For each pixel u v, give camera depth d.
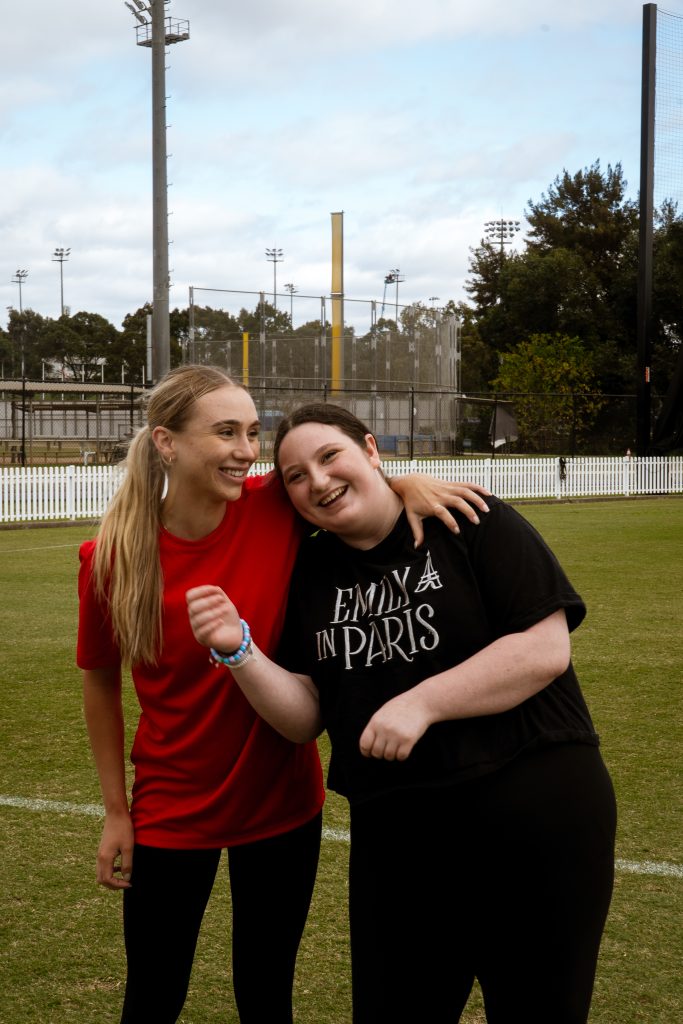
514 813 1.83
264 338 38.81
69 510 19.25
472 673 1.84
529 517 19.38
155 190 22.48
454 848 1.90
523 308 62.81
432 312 42.12
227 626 1.93
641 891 3.62
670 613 9.05
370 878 1.96
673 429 27.08
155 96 22.44
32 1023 2.84
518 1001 1.87
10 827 4.26
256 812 2.18
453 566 1.95
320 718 2.07
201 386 2.09
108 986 3.04
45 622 8.80
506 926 1.86
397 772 1.92
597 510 21.28
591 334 60.19
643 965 3.12
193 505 2.12
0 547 14.68
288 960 2.31
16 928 3.39
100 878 2.22
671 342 53.31
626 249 62.91
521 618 1.89
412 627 1.93
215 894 3.71
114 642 2.21
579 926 1.83
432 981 1.96
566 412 51.75
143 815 2.20
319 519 2.00
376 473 2.05
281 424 2.08
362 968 1.95
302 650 2.09
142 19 22.81
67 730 5.64
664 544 14.57
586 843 1.84
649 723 5.67
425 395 41.53
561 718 1.91
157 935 2.21
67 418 46.72
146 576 2.08
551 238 69.94
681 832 4.14
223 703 2.11
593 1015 2.85
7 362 110.00
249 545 2.14
